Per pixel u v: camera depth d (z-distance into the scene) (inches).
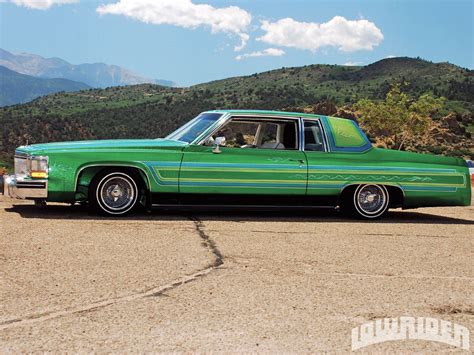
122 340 129.3
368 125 2687.0
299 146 333.7
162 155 313.7
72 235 250.7
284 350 126.6
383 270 207.2
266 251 233.1
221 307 156.2
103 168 311.1
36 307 150.7
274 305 159.6
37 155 302.0
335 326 143.7
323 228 301.6
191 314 149.3
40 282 174.6
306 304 161.6
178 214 331.9
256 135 339.0
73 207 348.2
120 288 171.2
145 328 137.6
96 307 152.5
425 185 347.3
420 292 178.4
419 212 404.8
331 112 6446.9
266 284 181.9
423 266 216.2
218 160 319.0
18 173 311.7
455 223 347.6
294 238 266.2
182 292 169.3
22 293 162.6
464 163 356.8
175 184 314.2
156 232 266.7
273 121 334.6
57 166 302.4
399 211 406.0
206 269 198.5
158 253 221.0
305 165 329.4
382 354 126.1
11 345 124.3
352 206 342.3
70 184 303.1
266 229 289.3
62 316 144.4
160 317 146.1
